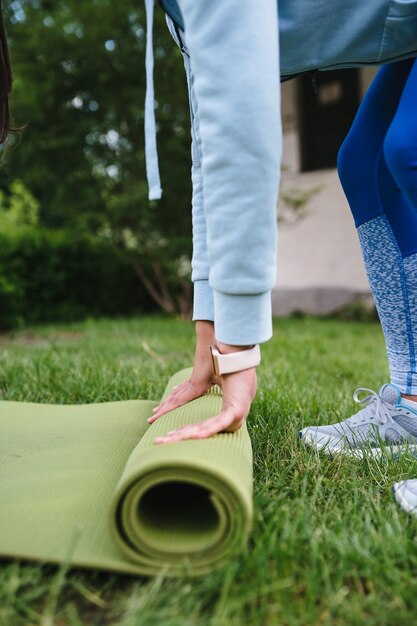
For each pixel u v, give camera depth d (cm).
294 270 771
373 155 144
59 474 118
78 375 225
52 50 564
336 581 86
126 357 326
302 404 189
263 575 85
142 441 108
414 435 147
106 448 135
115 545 92
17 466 123
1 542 90
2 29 136
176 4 114
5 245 569
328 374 275
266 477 125
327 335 483
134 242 651
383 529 102
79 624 77
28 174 623
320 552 93
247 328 96
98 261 659
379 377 261
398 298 144
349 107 693
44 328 550
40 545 90
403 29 105
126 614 79
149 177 121
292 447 144
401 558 92
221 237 94
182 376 167
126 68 573
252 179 91
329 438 148
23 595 84
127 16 554
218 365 99
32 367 244
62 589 88
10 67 141
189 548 88
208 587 83
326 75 709
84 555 88
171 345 376
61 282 613
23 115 582
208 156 93
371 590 86
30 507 102
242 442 104
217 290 97
